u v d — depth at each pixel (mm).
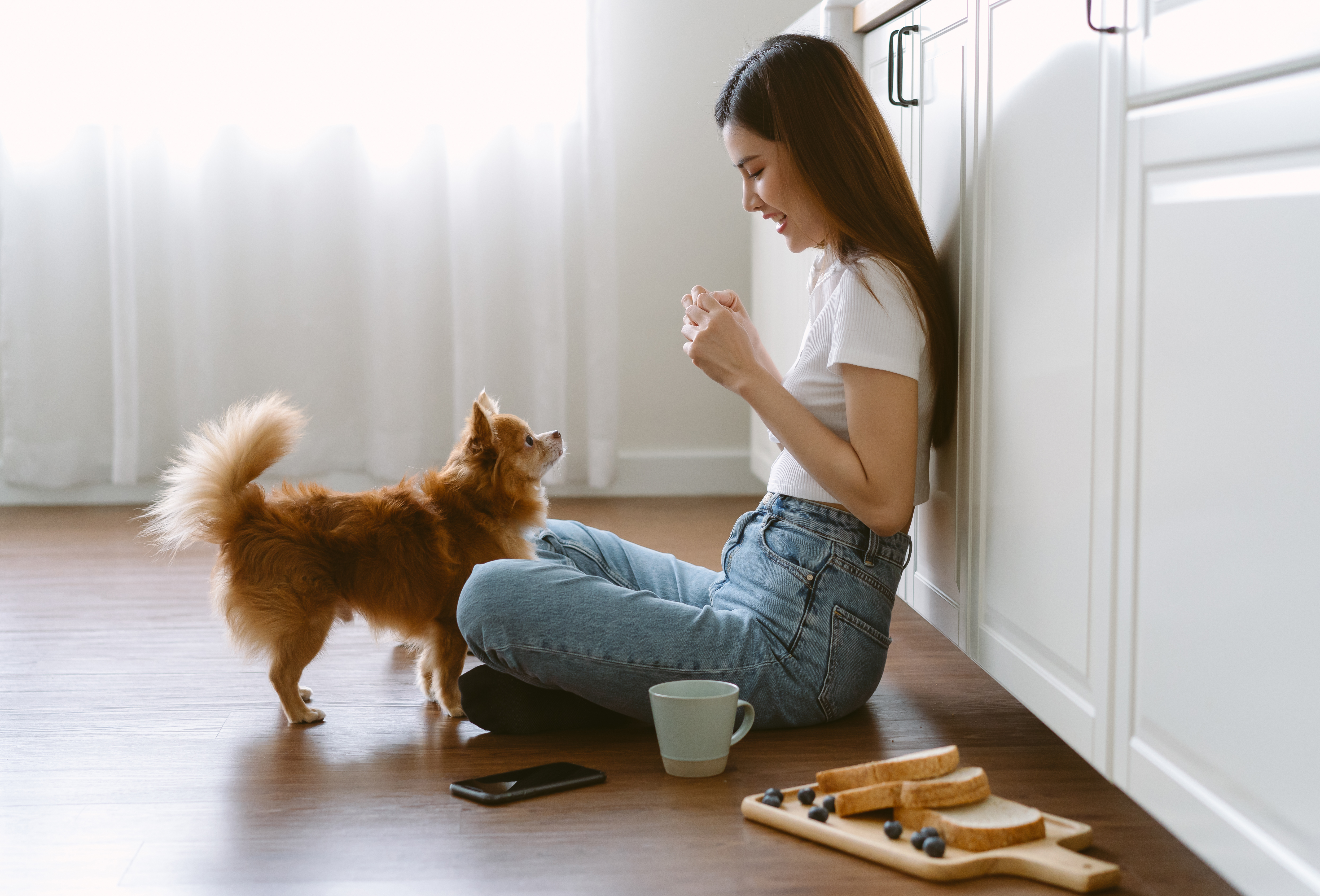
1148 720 1066
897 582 1662
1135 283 1073
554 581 1542
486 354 3791
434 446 3832
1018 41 1378
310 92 3652
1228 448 909
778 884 1158
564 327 3768
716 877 1178
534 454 1875
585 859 1224
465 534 1801
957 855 1178
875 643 1624
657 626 1527
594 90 3666
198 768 1523
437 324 3789
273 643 1676
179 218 3662
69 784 1463
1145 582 1065
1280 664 841
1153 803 1058
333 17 3625
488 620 1527
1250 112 872
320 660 2084
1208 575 946
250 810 1375
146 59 3570
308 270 3723
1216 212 925
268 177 3682
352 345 3795
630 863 1213
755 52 1578
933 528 1788
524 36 3660
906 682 1905
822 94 1492
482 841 1275
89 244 3654
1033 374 1342
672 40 3889
